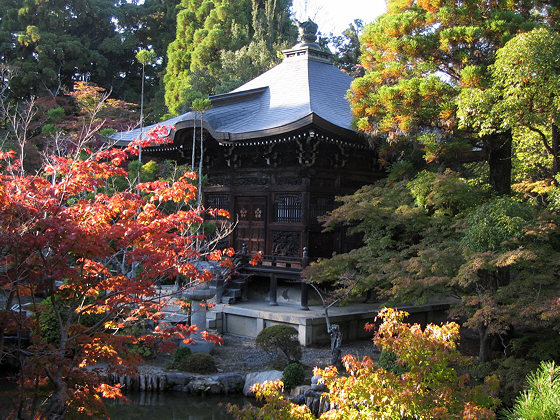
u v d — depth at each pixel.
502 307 11.01
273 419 7.11
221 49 39.94
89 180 7.62
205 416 12.68
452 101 14.82
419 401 6.68
